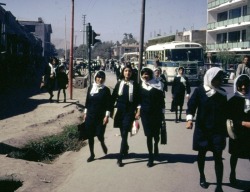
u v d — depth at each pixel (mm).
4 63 24219
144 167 7055
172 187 5891
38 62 57875
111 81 37438
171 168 6977
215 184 6031
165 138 7465
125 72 7195
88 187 5949
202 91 5625
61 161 8211
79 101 19438
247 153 5578
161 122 7332
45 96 21281
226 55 46719
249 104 5496
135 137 10211
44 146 9234
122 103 7199
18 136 9883
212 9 56031
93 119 7441
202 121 5613
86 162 7582
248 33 48500
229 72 39531
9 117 13539
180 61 30078
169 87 31359
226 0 51281
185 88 12820
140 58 15875
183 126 12117
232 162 5949
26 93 22891
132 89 7152
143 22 15820
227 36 54719
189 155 8008
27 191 5789
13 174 6523
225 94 5574
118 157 7570
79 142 10133
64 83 17797
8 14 29422
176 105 12898
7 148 8688
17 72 29703
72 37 19391
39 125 12008
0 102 18016
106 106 7414
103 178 6406
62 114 14375
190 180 6246
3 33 26469
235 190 5746
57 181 6430
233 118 5520
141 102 7109
